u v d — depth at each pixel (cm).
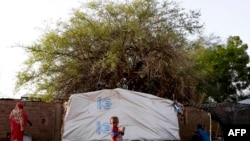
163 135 1587
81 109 1529
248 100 1980
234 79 3688
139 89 2211
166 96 2208
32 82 2194
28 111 1789
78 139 1503
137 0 2244
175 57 2191
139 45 2162
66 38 2177
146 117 1584
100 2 2236
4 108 1741
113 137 1088
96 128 1521
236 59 3681
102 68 2122
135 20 2214
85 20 2211
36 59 2191
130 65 2197
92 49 2206
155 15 2250
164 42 2183
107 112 1549
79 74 2192
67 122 1510
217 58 3666
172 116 1625
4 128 1723
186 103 2222
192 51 2448
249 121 1781
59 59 2198
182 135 2027
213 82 3606
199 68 2594
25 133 1755
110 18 2225
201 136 1812
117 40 2141
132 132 1553
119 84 2217
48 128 1814
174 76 2186
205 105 1853
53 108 1838
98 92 1559
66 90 2191
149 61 2133
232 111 1780
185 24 2309
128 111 1570
